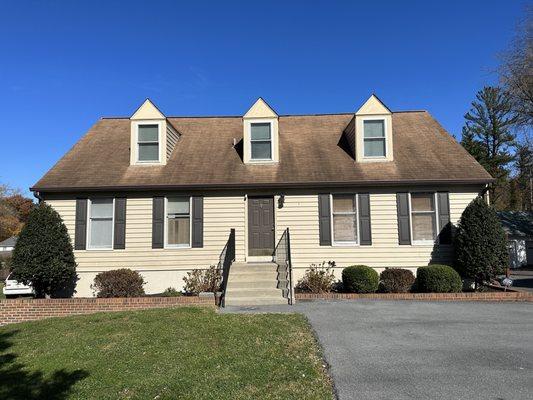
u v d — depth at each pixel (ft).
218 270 46.19
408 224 48.08
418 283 43.88
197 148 55.36
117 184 47.83
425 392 17.43
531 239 101.76
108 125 61.11
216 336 26.08
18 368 22.40
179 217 48.91
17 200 179.42
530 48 84.02
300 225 48.47
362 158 51.29
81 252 47.70
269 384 18.51
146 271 47.70
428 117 61.41
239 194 48.85
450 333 26.63
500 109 134.10
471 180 47.34
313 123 60.85
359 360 21.53
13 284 63.31
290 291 37.68
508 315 32.01
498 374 19.39
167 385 18.83
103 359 22.80
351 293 42.22
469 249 43.88
